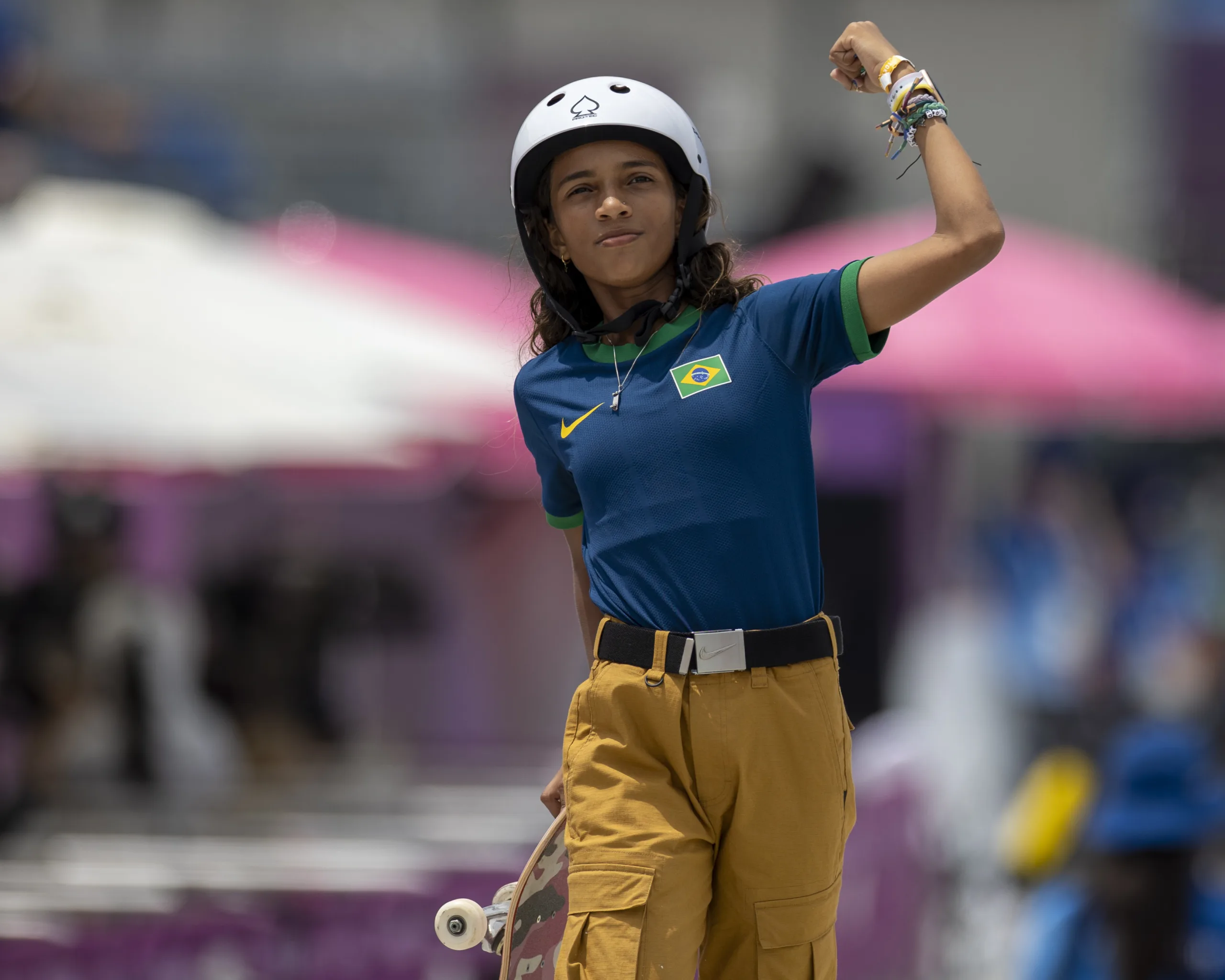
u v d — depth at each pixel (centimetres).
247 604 3136
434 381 2816
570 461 1147
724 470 1098
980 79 5547
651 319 1145
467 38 5378
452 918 1162
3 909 2153
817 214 5050
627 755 1106
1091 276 3931
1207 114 5534
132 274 2855
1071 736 3981
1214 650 3959
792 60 5453
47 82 4534
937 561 3938
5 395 2475
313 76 5253
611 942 1062
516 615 3491
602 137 1142
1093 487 5100
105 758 2795
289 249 4403
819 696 1113
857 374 3588
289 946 2223
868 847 2514
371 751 3103
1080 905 2194
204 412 2514
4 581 3059
